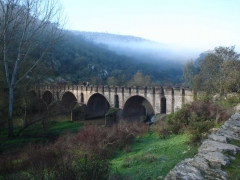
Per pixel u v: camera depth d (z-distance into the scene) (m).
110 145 18.33
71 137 22.02
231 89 24.03
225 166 5.86
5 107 34.66
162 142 17.38
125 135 19.64
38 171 10.38
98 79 96.31
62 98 57.47
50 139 27.42
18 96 38.25
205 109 18.92
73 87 58.50
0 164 14.67
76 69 109.81
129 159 13.75
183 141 15.01
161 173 10.06
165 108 41.69
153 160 12.58
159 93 40.66
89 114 56.41
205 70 30.84
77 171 8.77
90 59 134.00
